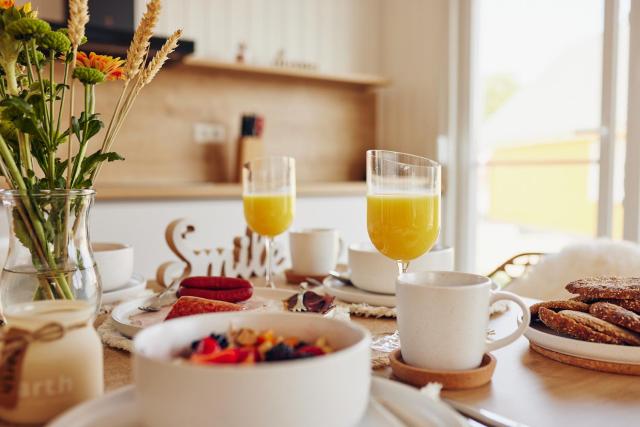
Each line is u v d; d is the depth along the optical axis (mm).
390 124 3633
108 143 758
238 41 3242
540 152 2627
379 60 3725
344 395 409
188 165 3090
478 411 517
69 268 674
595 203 2357
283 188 1173
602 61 2305
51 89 693
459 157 3094
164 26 3006
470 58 3025
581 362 645
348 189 3068
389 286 920
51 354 459
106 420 438
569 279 1326
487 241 2955
